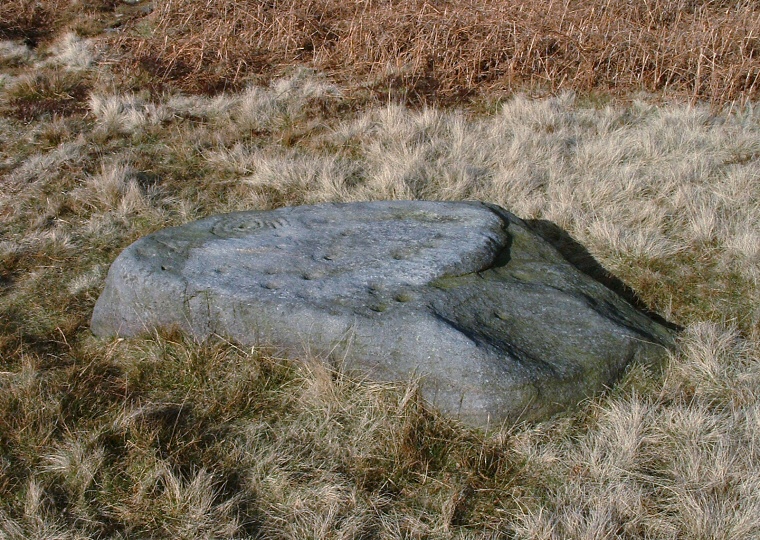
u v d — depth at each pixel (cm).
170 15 998
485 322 382
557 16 898
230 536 306
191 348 410
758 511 303
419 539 308
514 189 607
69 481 334
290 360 399
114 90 812
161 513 317
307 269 423
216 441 357
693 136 675
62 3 1081
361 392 376
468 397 353
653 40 862
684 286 489
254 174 653
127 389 391
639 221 556
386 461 343
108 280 442
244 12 961
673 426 352
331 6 976
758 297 468
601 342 381
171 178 656
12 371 413
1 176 651
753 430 348
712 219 530
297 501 322
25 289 501
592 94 816
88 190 623
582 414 361
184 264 433
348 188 630
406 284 403
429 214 494
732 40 829
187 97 819
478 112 791
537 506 320
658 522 307
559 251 502
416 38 881
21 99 795
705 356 396
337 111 788
